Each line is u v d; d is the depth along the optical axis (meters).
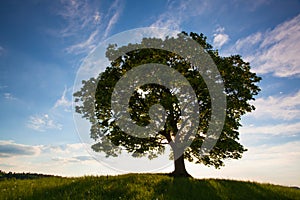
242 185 15.11
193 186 13.59
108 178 14.90
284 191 14.97
